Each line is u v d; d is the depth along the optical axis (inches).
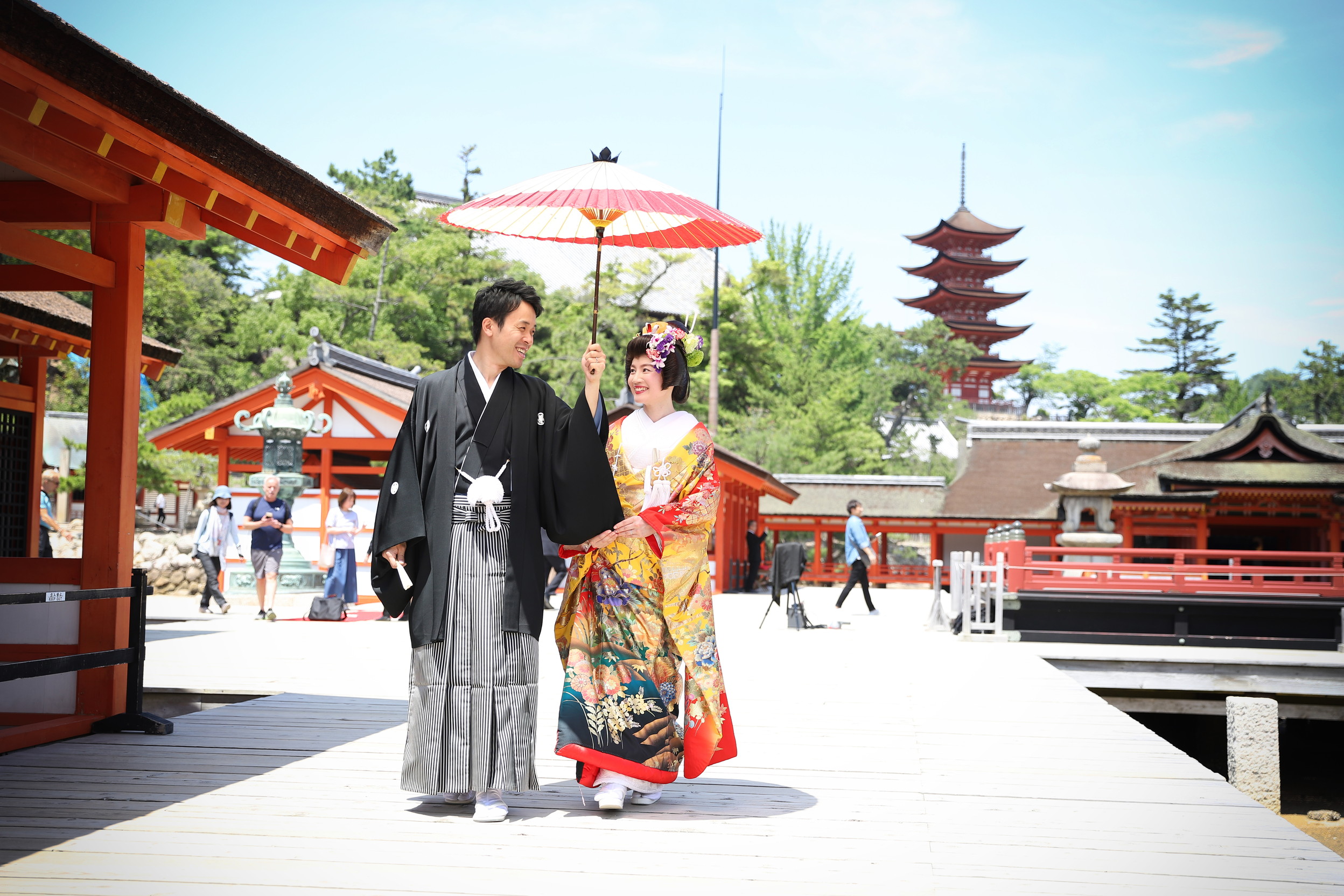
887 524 1189.1
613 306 1507.1
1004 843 131.0
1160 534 952.9
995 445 1261.1
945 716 235.3
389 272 1418.6
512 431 137.5
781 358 1893.5
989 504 1174.3
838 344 2058.3
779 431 1641.2
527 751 136.8
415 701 135.3
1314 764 417.4
